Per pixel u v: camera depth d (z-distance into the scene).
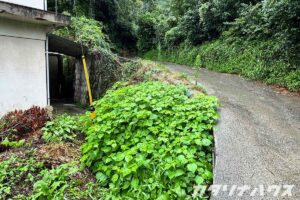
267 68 8.59
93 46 9.62
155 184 3.13
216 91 7.07
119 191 3.32
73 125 5.08
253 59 9.62
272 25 9.48
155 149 3.64
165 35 19.27
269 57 8.83
